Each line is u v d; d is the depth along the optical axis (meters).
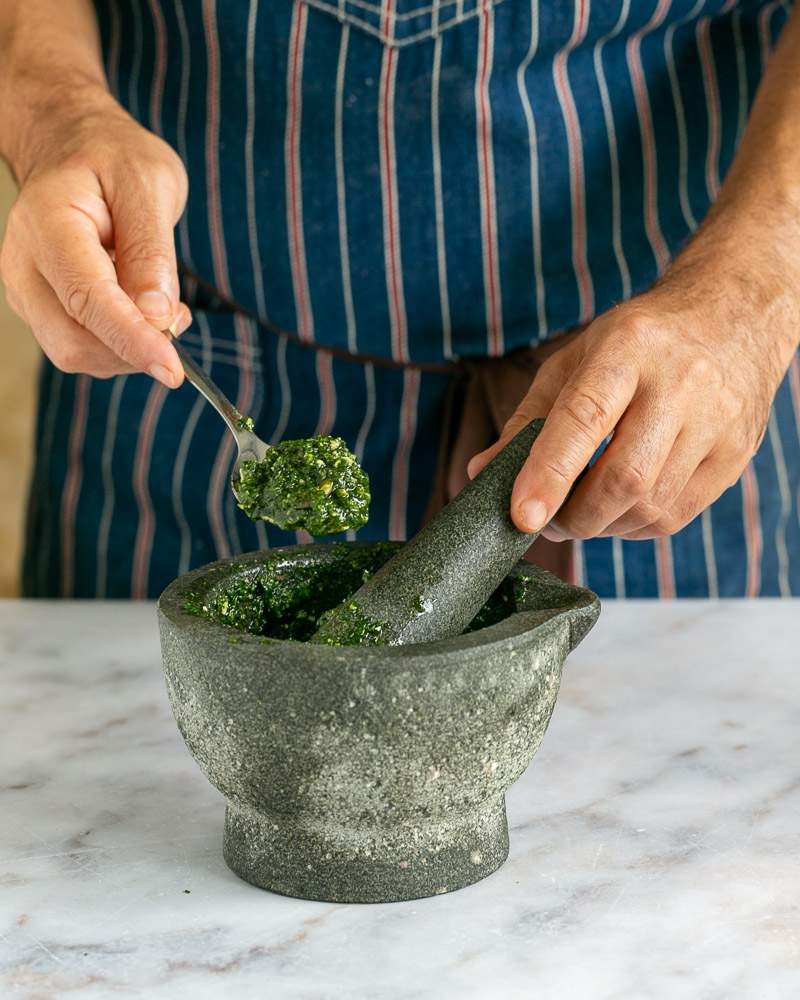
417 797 1.22
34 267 1.56
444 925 1.23
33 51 1.87
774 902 1.25
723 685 1.70
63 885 1.29
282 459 1.34
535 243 1.91
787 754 1.52
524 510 1.27
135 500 2.13
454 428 2.03
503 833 1.33
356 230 1.91
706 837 1.36
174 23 1.88
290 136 1.88
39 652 1.81
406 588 1.25
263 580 1.40
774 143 1.70
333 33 1.80
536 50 1.81
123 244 1.54
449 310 1.94
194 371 1.46
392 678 1.16
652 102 1.91
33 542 2.25
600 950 1.18
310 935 1.21
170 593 1.32
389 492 2.08
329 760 1.19
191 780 1.50
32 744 1.56
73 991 1.13
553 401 1.49
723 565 2.07
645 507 1.47
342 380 2.04
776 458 2.09
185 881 1.30
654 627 1.87
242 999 1.12
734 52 1.94
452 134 1.85
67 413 2.15
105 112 1.71
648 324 1.42
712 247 1.60
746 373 1.47
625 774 1.49
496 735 1.22
